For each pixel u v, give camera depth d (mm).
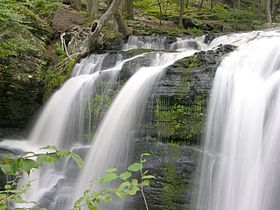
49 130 8070
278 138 4887
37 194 6230
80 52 9766
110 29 11992
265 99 5410
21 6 10094
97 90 7402
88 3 13773
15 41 8828
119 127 6348
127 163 5895
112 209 5371
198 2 25250
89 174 6219
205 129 5512
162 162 5496
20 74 8328
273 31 9906
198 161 5359
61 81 8617
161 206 5273
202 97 5730
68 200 6020
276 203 4715
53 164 6445
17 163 1745
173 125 5695
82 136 7234
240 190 5016
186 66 6316
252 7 22281
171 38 11617
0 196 2010
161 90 6066
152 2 21094
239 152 5215
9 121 8508
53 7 12703
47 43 10539
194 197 5230
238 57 6531
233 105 5586
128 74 7145
